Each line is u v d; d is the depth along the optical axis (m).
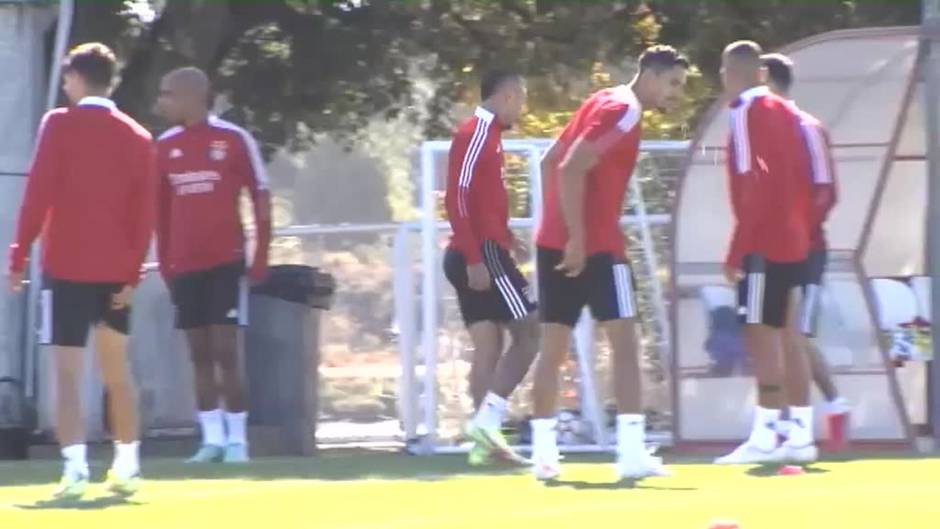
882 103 41.38
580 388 42.06
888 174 41.19
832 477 31.83
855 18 57.56
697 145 40.09
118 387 30.12
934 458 36.09
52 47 45.66
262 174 39.09
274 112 61.62
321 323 50.19
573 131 30.30
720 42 58.41
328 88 60.94
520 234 42.22
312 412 45.34
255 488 31.19
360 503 28.78
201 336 38.88
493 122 36.62
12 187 43.38
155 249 44.44
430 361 42.59
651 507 27.47
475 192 36.47
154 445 43.50
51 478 34.19
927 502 27.78
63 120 29.05
